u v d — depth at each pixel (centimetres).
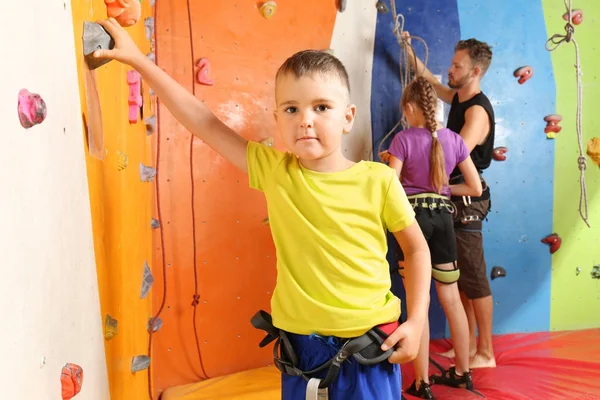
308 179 112
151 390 193
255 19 226
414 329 110
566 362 238
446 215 201
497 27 273
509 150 277
